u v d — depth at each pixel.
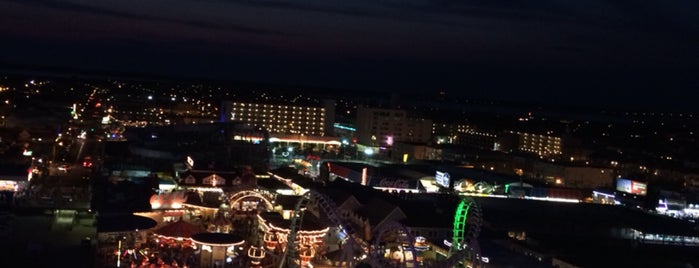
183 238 88.62
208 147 193.50
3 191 113.25
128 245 87.00
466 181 159.75
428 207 121.56
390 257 91.81
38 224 97.50
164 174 147.62
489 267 83.56
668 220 137.62
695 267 104.31
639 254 110.62
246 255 88.44
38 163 150.25
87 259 81.19
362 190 137.50
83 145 189.12
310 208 115.31
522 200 148.25
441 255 96.06
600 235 125.19
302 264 84.25
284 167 172.25
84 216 102.94
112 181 133.62
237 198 111.69
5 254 81.44
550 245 108.94
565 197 166.00
